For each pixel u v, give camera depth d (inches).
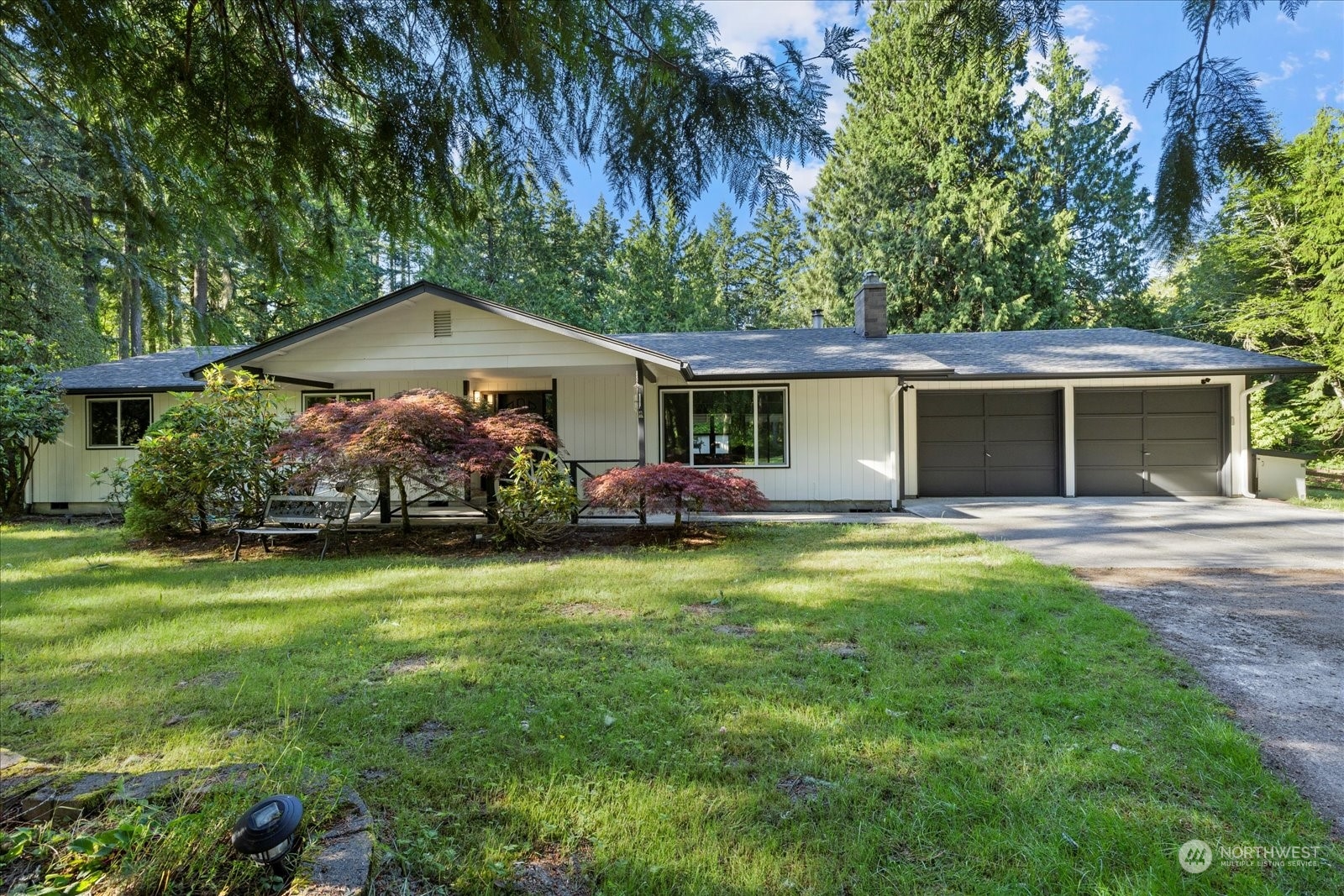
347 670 137.7
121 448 455.5
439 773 95.0
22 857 63.1
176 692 126.9
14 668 141.6
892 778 92.6
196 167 102.7
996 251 768.3
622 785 91.2
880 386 432.1
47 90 98.2
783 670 134.4
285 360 370.9
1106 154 855.7
